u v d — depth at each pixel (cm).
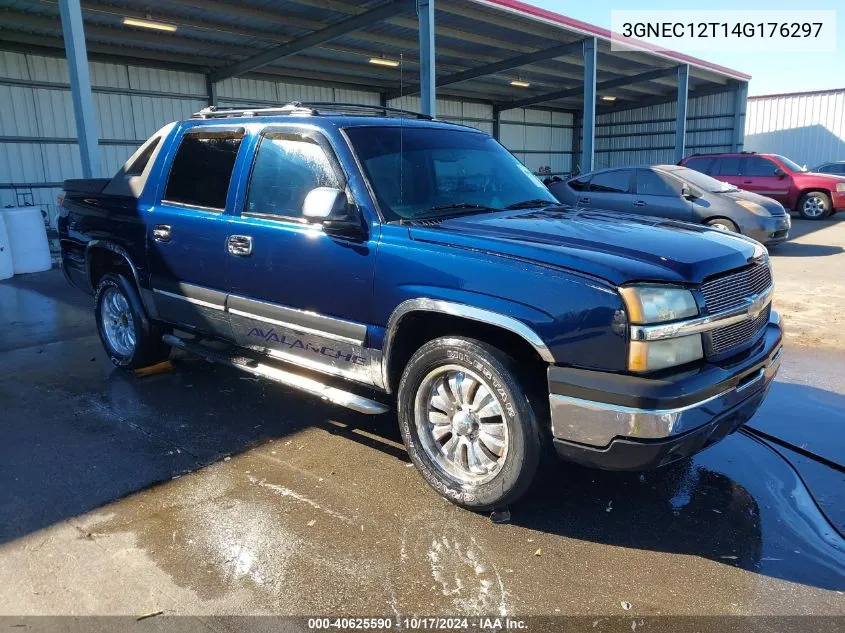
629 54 2153
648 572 282
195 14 1449
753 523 321
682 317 282
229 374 538
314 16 1523
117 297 535
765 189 1780
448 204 381
